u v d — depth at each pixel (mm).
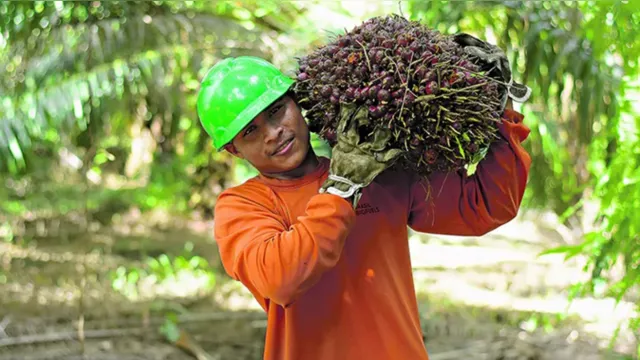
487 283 6922
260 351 4934
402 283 2162
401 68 1834
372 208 2129
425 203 2217
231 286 6590
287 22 5641
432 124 1852
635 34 2838
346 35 1955
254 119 1981
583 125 4656
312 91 1967
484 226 2221
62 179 8945
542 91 4754
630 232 2900
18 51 5449
